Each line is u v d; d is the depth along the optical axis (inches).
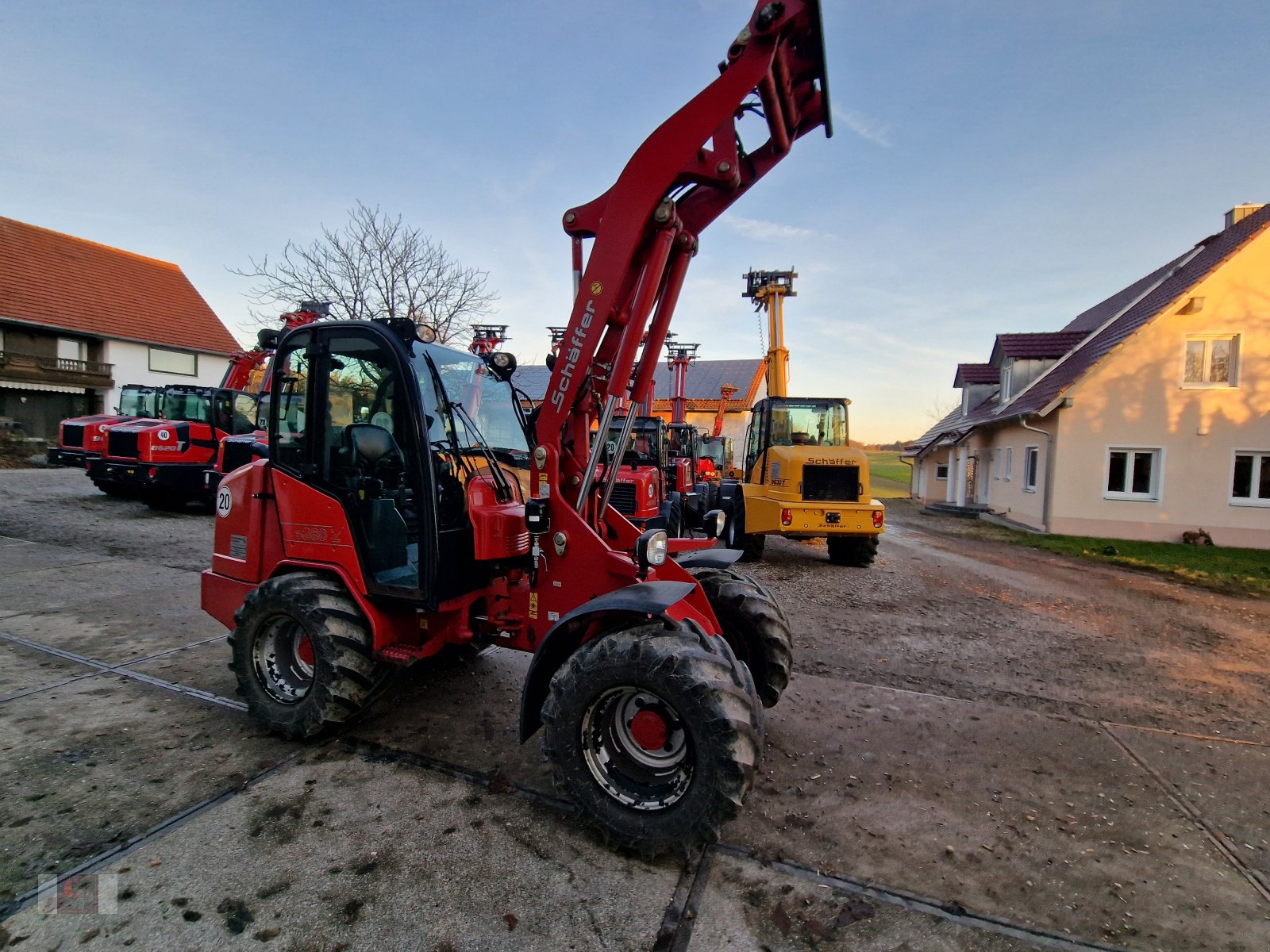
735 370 1545.3
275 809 107.8
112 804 107.6
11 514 406.9
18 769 117.7
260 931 81.6
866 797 119.2
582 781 100.6
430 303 599.8
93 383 941.8
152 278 1130.7
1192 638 236.7
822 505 349.4
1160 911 91.2
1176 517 526.6
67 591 239.5
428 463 121.1
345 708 126.0
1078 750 141.3
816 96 122.0
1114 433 538.9
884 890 93.8
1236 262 508.7
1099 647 220.5
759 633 139.9
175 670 167.5
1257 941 85.7
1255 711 166.2
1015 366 693.9
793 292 572.1
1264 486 517.3
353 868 94.0
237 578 146.6
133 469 425.7
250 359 543.2
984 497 766.5
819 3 99.7
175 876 91.0
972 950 82.7
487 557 126.2
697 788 93.4
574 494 122.6
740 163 119.8
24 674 161.9
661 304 123.3
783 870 97.4
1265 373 508.1
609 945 81.4
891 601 280.5
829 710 158.4
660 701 97.9
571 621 106.7
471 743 133.9
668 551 145.9
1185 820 114.6
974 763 133.7
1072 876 98.3
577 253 126.0
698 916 87.0
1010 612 267.7
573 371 115.3
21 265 957.8
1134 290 774.5
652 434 386.9
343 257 578.9
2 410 868.0
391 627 132.5
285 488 136.6
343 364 132.4
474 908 86.8
